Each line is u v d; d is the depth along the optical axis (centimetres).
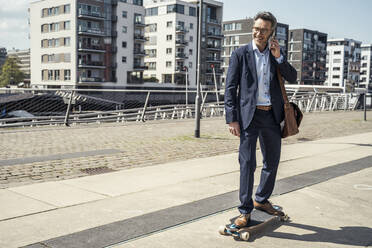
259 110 329
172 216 368
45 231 325
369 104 2670
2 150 752
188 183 500
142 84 6825
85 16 6075
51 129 1128
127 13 6619
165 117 1705
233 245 304
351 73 13162
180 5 7244
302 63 10344
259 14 321
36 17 6675
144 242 306
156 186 484
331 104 2445
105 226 338
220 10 8062
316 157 707
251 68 323
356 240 318
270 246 303
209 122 1459
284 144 886
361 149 809
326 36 11156
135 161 663
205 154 747
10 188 467
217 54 8125
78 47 6122
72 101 1220
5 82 10050
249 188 329
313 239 319
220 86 8325
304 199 434
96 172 574
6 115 2512
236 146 854
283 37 9331
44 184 489
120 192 453
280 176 544
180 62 7356
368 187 490
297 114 346
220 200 422
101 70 6431
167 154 737
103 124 1296
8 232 322
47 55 6556
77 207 393
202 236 321
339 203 421
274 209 361
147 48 7688
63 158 675
